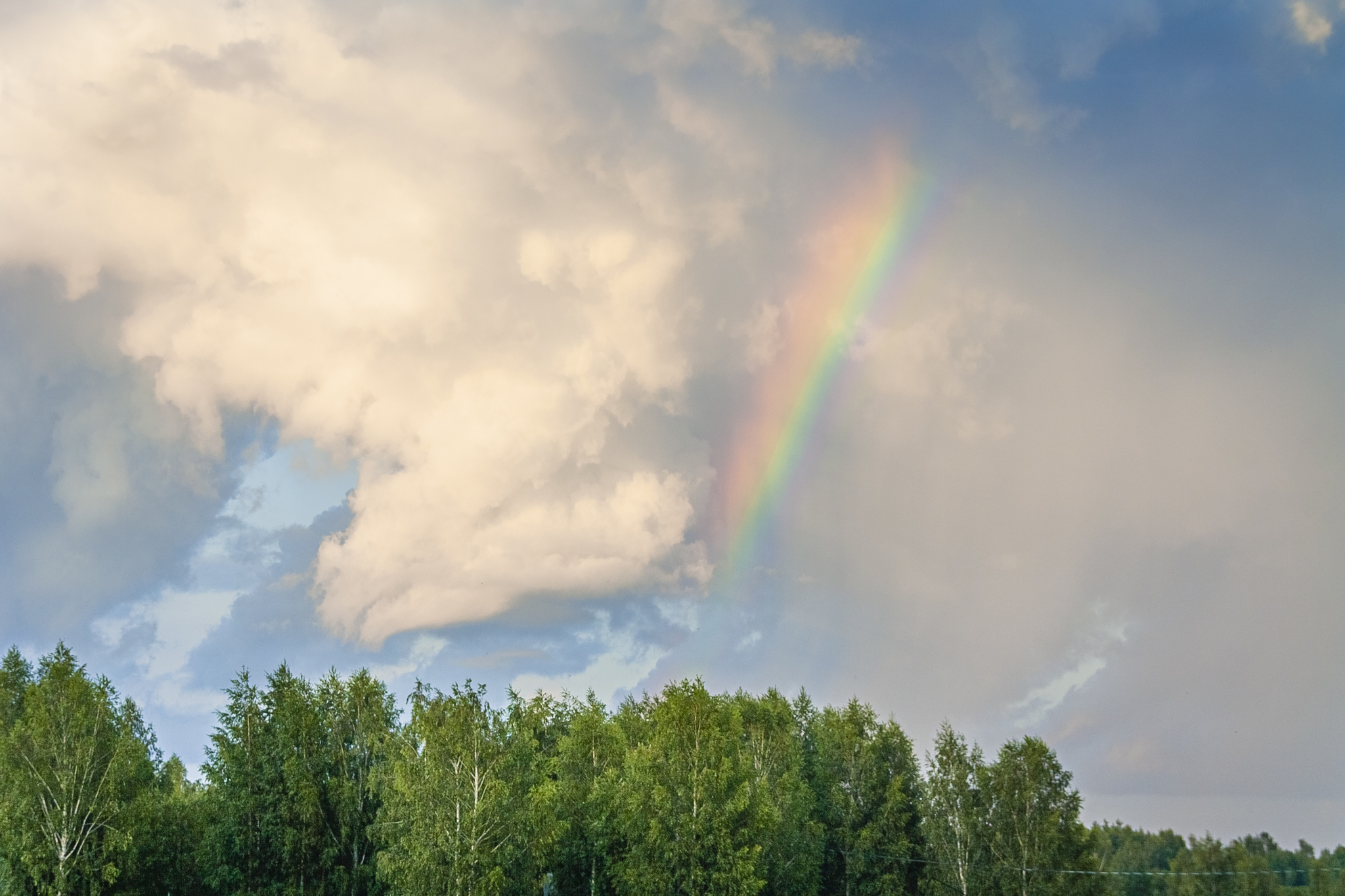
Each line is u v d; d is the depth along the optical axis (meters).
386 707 58.72
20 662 56.31
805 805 59.31
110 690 50.00
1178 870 59.56
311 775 53.12
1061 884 57.00
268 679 55.56
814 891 58.91
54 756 46.31
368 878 52.47
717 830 49.38
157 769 54.53
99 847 45.69
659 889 48.72
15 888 43.97
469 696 49.62
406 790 46.94
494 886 44.53
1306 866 57.09
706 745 52.38
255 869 51.56
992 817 60.59
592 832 53.41
